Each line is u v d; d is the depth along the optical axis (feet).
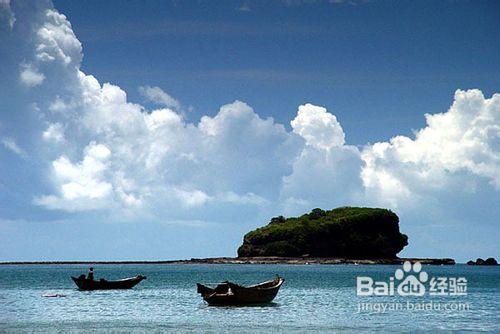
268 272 597.93
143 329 162.40
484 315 191.01
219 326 167.12
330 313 194.49
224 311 199.11
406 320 179.11
